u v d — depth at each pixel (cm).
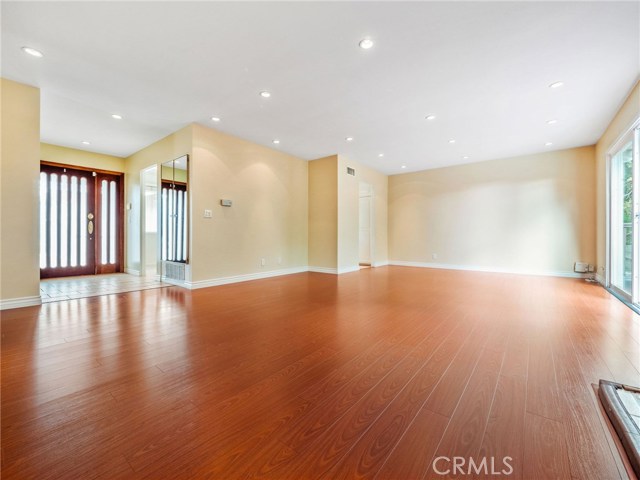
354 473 102
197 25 228
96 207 593
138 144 535
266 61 277
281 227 586
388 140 511
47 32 235
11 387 158
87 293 404
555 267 584
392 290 434
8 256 313
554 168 582
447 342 227
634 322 277
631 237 373
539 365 186
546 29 232
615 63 279
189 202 436
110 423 129
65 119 418
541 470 102
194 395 152
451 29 233
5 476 98
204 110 387
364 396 152
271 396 152
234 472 102
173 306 336
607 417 132
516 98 352
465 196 686
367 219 810
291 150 576
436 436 120
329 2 206
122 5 206
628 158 399
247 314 304
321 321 281
